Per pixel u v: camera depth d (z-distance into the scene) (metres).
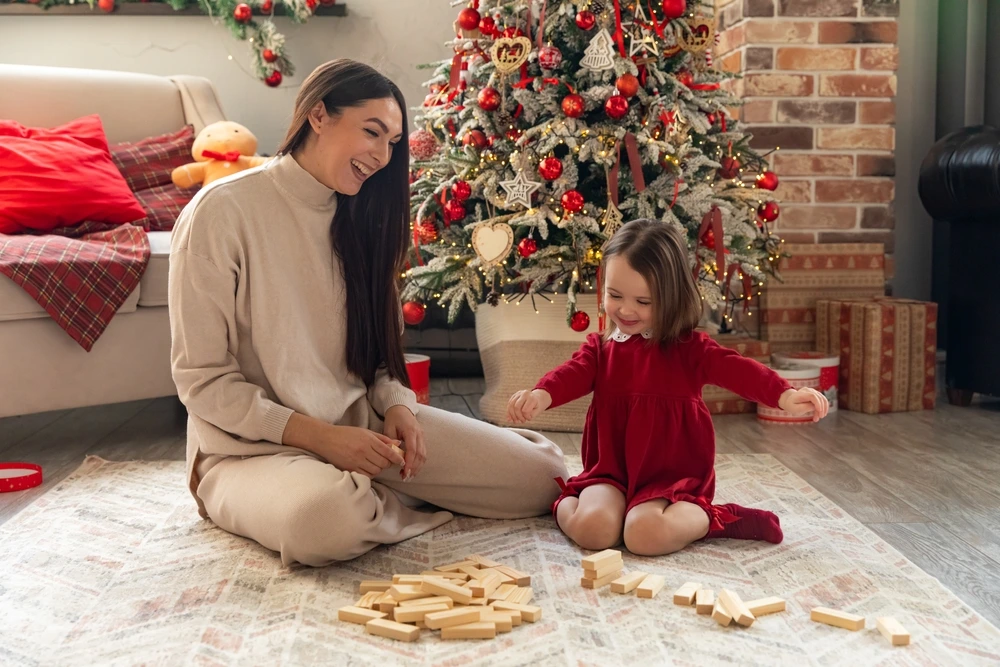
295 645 1.18
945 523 1.71
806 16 3.04
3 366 2.21
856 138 3.09
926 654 1.15
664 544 1.51
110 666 1.13
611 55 2.14
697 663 1.13
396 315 1.70
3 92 2.86
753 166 2.65
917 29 3.48
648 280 1.58
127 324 2.36
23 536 1.62
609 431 1.66
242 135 2.95
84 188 2.59
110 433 2.53
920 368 2.79
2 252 2.21
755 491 1.90
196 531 1.65
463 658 1.15
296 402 1.54
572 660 1.14
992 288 2.69
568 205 2.17
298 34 3.53
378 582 1.35
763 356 2.78
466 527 1.69
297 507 1.41
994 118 3.34
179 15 3.45
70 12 3.39
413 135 2.55
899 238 3.58
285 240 1.56
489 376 2.68
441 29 3.56
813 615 1.26
